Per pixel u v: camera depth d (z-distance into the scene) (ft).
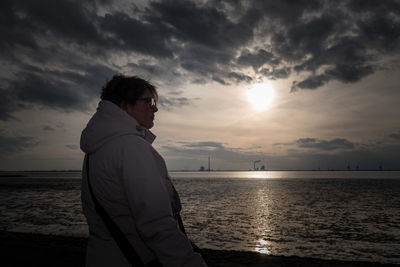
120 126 4.83
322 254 33.35
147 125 5.73
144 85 5.70
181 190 171.42
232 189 181.47
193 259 4.26
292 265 25.00
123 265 4.55
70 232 45.37
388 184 244.63
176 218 5.31
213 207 84.84
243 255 28.84
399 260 30.99
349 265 25.58
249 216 66.08
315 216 66.85
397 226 53.78
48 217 62.44
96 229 4.89
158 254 4.24
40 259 22.77
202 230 48.52
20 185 231.30
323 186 215.92
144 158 4.47
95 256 4.77
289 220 60.39
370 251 35.01
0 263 21.52
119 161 4.44
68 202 98.22
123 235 4.59
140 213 4.18
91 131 4.93
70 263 21.98
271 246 37.29
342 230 49.26
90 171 4.83
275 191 160.97
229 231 47.60
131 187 4.26
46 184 248.73
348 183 266.36
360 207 86.79
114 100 5.57
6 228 48.83
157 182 4.35
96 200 4.74
